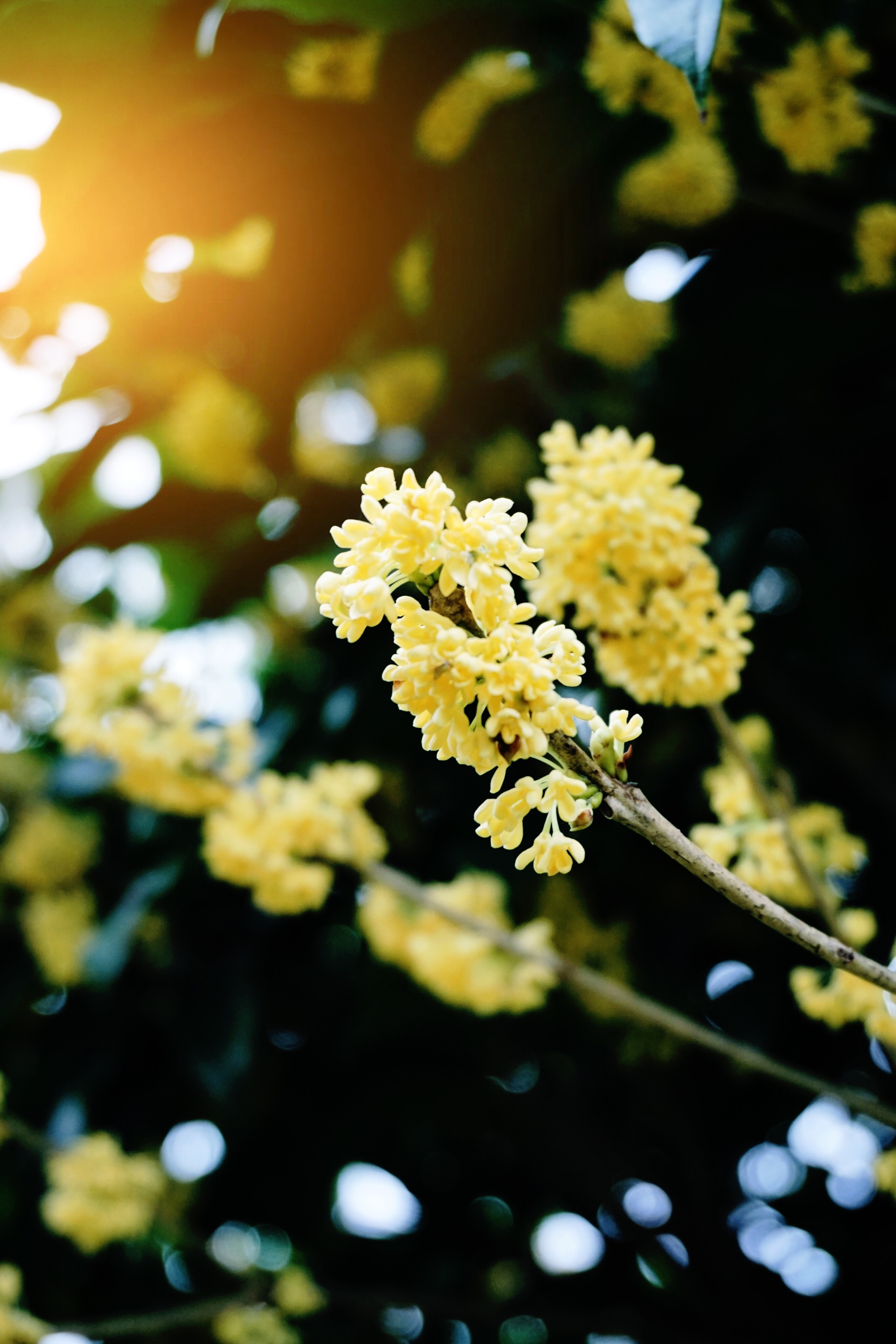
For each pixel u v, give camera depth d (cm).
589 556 38
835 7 50
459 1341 87
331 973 79
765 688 63
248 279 66
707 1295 75
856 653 66
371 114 57
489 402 66
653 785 62
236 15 53
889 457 63
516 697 31
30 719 85
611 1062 76
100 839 74
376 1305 72
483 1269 88
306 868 47
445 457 66
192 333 70
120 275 65
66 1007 77
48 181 59
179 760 46
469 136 56
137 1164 63
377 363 68
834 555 65
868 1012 40
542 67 54
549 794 32
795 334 58
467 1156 90
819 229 58
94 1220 60
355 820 46
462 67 55
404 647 31
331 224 62
